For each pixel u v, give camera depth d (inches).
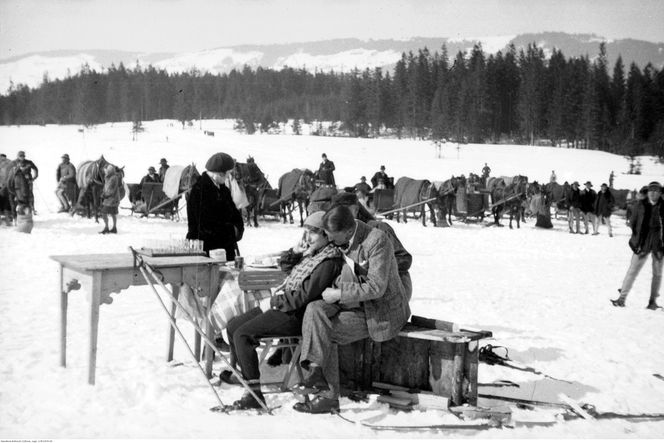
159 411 201.0
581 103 4739.2
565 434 197.2
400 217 1198.3
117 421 188.4
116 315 335.6
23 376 225.8
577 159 3361.2
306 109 7529.5
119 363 246.1
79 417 190.4
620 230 1216.2
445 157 3309.5
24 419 187.3
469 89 5378.9
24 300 367.9
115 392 213.3
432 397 213.5
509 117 5531.5
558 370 271.9
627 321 390.3
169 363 249.8
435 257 692.1
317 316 210.7
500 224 1184.8
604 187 1081.4
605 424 209.9
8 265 498.9
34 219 892.6
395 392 220.7
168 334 252.5
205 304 247.9
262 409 207.6
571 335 335.9
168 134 3932.1
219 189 302.0
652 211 438.6
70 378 225.0
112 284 223.0
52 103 5659.5
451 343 214.7
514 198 1146.7
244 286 239.0
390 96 6240.2
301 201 1015.6
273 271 248.1
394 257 221.8
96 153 2282.2
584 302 451.8
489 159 3240.7
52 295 386.0
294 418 201.6
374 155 3181.6
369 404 218.8
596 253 804.6
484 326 348.5
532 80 5265.8
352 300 211.3
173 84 6633.9
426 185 1120.2
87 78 5851.4
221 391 225.1
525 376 260.4
